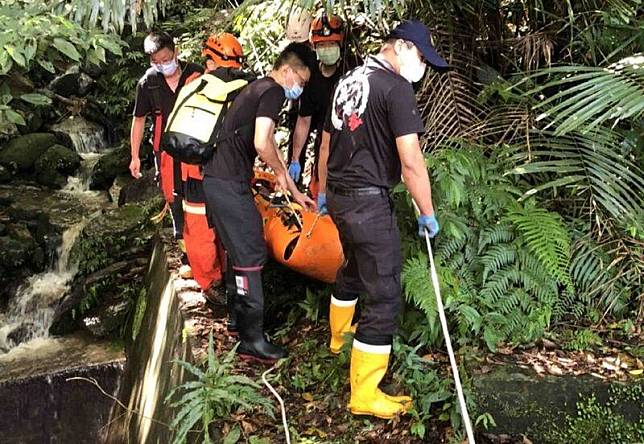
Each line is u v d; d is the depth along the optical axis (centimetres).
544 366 298
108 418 499
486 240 326
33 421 489
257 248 344
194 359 354
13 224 626
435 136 360
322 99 379
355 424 300
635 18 348
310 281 409
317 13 396
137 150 454
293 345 367
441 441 285
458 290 317
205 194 339
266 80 328
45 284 580
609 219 332
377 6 300
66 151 707
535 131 341
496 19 380
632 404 285
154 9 341
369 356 290
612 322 324
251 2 443
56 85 758
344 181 279
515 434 289
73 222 617
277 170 338
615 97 289
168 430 352
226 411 312
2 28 343
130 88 757
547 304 319
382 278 283
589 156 324
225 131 333
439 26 378
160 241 519
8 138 717
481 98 362
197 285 433
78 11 328
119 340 539
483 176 333
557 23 368
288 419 311
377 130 269
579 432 287
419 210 276
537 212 326
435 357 318
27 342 552
